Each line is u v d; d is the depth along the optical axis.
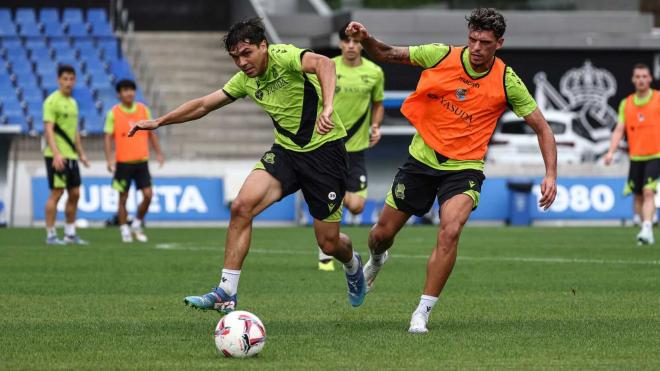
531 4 113.38
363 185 49.00
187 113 29.70
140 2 121.19
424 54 28.22
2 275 43.41
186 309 32.28
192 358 23.38
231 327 23.39
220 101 29.64
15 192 89.06
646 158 61.94
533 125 28.09
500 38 27.44
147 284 39.91
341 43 48.56
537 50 108.75
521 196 91.88
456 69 28.00
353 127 48.66
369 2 114.75
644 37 108.81
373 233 30.27
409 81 105.12
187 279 41.84
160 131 101.81
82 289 38.09
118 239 69.12
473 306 33.16
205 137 103.62
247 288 38.34
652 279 41.81
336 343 25.50
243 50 28.20
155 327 28.34
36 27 111.88
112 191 88.06
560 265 48.28
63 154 63.38
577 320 29.80
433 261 27.38
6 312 31.59
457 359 23.30
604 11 114.12
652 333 27.28
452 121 28.14
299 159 29.16
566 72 109.19
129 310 32.06
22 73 104.44
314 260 51.12
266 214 90.06
